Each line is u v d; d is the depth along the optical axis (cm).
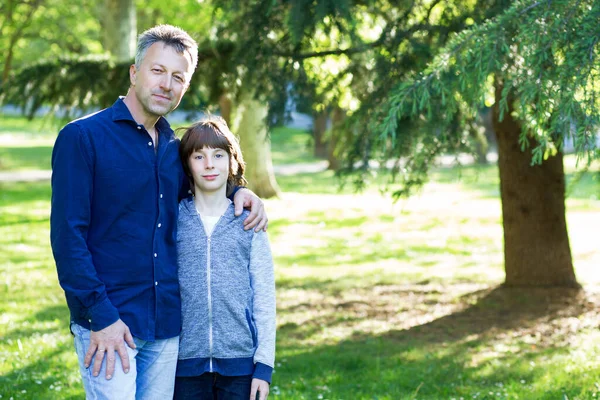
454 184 2380
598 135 410
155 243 301
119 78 973
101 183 295
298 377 623
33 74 970
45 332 757
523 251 938
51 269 1140
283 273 1159
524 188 928
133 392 291
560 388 556
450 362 662
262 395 312
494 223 1681
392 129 497
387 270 1186
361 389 588
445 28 666
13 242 1378
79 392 550
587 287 947
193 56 313
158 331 301
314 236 1531
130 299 296
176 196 312
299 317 873
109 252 296
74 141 290
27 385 570
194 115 886
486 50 459
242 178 341
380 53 704
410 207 1933
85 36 2650
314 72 767
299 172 2873
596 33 413
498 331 782
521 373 614
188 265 313
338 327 821
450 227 1642
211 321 312
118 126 302
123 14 1861
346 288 1046
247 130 1986
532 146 900
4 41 2470
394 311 898
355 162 712
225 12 724
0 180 2411
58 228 285
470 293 959
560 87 415
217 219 319
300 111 757
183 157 321
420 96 489
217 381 322
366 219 1747
